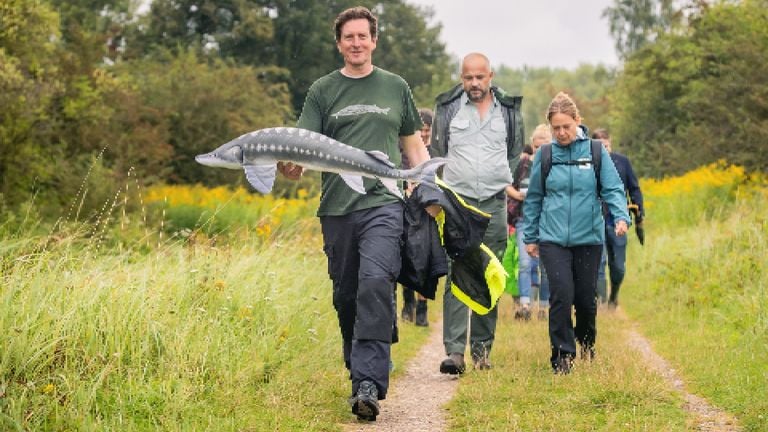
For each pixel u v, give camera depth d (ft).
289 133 24.59
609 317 48.42
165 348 27.96
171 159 117.39
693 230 77.56
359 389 25.75
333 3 226.38
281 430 23.88
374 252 26.32
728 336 38.40
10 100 77.87
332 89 27.50
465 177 34.73
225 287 34.27
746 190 97.40
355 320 27.86
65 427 22.50
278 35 213.46
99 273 31.04
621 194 32.81
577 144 33.04
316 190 113.70
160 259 37.27
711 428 24.93
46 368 25.21
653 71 177.88
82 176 84.69
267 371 29.63
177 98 130.41
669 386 29.94
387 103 27.43
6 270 29.84
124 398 24.57
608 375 29.84
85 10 174.40
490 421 25.66
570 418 25.39
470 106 35.37
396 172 24.86
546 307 49.39
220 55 209.36
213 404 25.76
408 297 48.78
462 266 28.99
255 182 24.45
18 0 80.89
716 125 120.47
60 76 87.86
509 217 50.11
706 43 152.66
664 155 166.20
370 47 27.37
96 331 26.94
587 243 32.81
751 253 50.08
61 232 36.37
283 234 52.60
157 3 207.82
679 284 52.54
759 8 135.23
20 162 82.12
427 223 27.58
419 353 39.70
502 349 37.52
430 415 27.02
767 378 28.89
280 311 35.17
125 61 149.89
